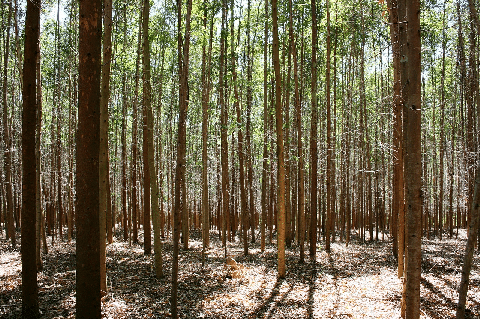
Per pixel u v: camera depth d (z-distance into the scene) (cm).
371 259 1499
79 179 454
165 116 2592
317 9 1678
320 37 1980
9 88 2162
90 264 453
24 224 654
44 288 913
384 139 2038
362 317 782
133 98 1895
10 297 825
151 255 1470
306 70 1947
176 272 672
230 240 2083
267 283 1088
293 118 1967
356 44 2073
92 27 457
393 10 983
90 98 456
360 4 1581
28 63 634
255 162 2245
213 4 1533
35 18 640
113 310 765
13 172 2202
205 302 868
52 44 1945
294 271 1262
